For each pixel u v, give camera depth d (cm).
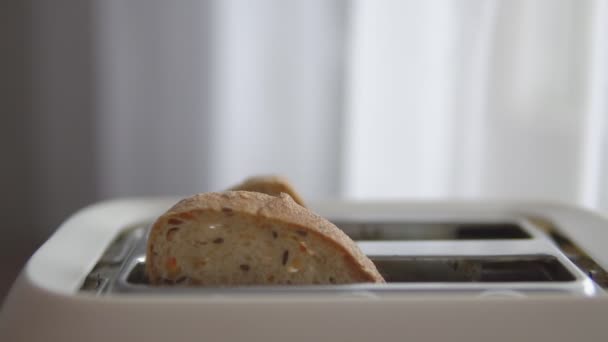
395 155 117
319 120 123
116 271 43
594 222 53
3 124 124
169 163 126
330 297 36
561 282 39
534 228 52
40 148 125
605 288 41
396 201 60
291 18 121
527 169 109
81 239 47
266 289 37
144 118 124
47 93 123
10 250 128
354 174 120
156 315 35
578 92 104
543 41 105
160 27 121
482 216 57
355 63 117
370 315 35
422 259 45
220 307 35
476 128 111
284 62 122
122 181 126
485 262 45
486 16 107
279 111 124
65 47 122
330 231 39
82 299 36
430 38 112
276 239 40
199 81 123
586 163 106
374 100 116
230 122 124
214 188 126
